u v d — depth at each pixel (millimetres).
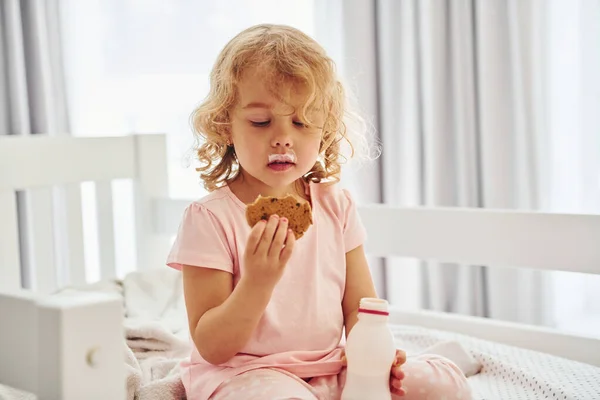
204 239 1057
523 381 1186
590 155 2105
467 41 2090
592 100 2090
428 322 1534
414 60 2172
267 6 2373
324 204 1173
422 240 1517
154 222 1903
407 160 2213
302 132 1035
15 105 2236
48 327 687
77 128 2467
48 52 2332
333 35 2268
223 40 2428
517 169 2062
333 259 1135
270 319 1037
